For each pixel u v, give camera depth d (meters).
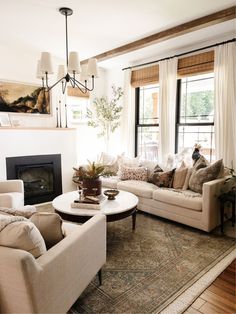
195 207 2.93
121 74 5.26
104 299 1.78
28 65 4.28
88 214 2.41
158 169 3.95
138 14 2.93
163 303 1.74
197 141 4.19
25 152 4.04
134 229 3.03
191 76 4.07
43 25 3.23
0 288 1.15
